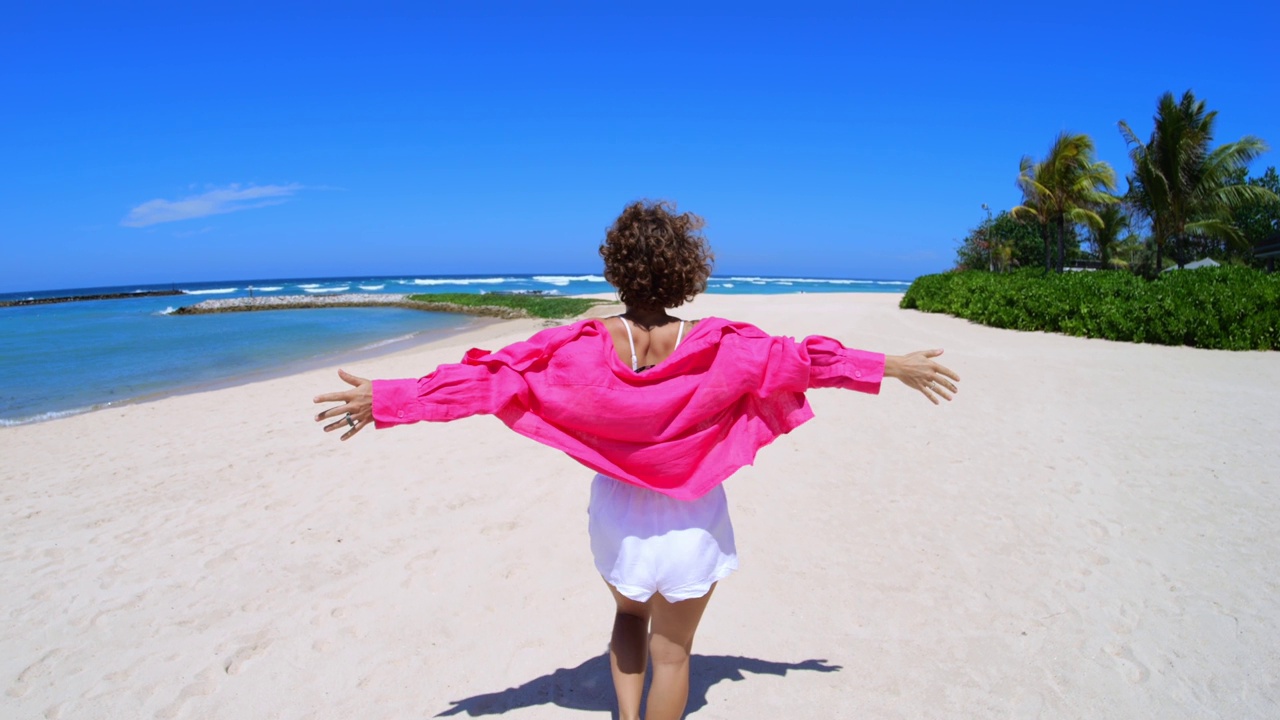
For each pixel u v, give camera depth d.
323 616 3.57
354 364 14.47
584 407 2.17
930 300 22.48
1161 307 12.57
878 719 2.71
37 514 5.34
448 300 45.00
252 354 17.98
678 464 2.21
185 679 3.08
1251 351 11.37
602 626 3.43
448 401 2.16
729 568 2.30
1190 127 25.28
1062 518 4.53
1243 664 2.97
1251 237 37.16
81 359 17.12
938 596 3.60
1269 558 3.89
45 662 3.25
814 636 3.29
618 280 2.29
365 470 6.02
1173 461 5.59
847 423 7.15
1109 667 2.98
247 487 5.72
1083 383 8.86
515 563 4.08
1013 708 2.75
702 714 2.76
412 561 4.16
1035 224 41.91
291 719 2.80
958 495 5.00
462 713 2.81
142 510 5.30
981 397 8.19
